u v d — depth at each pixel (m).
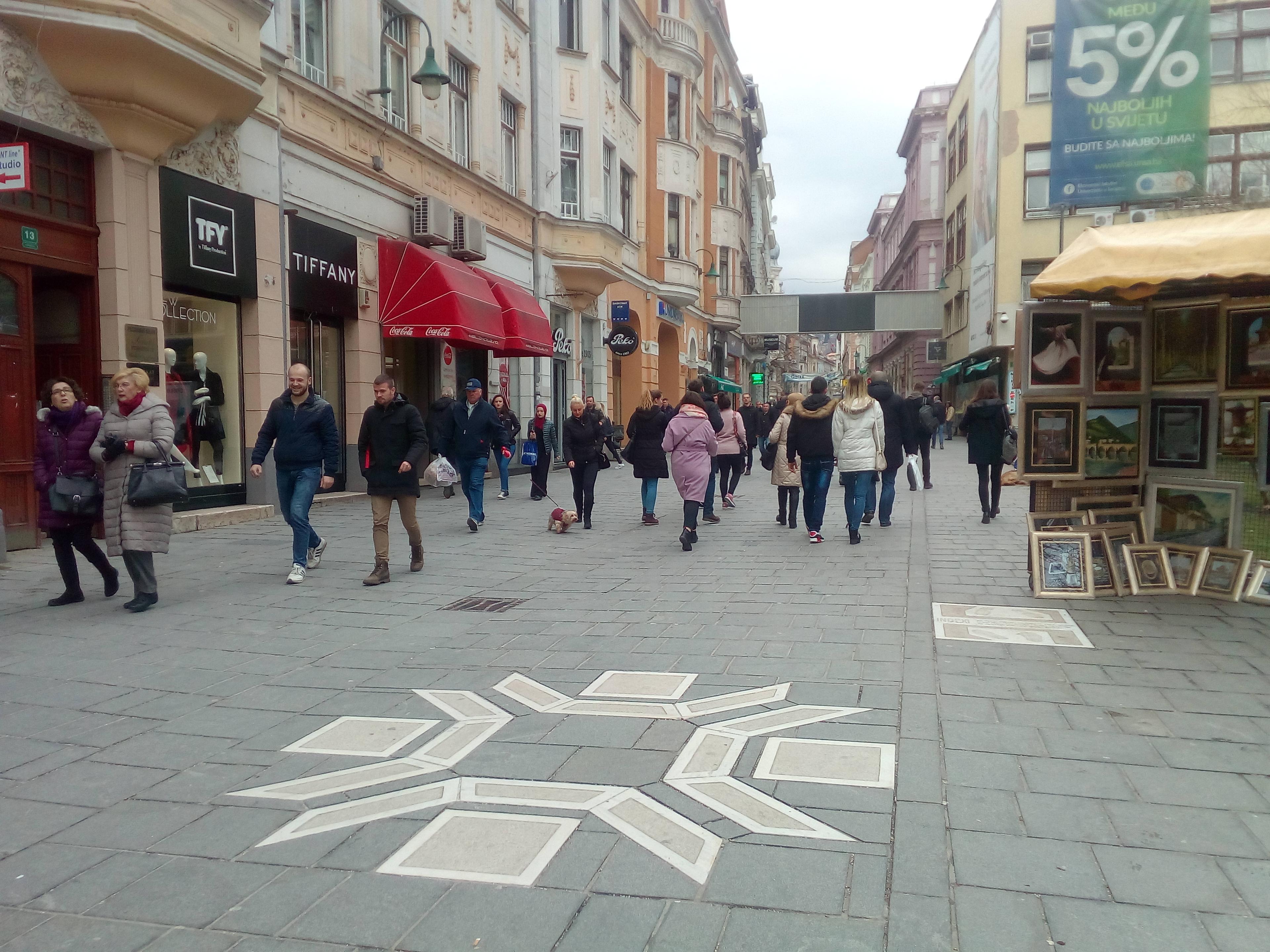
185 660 5.39
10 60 8.39
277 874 2.91
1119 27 17.92
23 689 4.85
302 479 7.82
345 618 6.47
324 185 13.33
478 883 2.83
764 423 23.23
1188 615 6.13
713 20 36.50
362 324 14.44
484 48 18.50
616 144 25.03
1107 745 3.86
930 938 2.50
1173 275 5.80
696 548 9.58
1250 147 24.25
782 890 2.76
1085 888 2.75
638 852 3.01
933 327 43.28
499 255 19.33
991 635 5.70
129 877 2.91
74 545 6.96
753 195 58.75
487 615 6.56
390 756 3.89
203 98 10.03
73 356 9.65
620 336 24.30
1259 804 3.29
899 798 3.37
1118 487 7.22
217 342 11.56
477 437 11.23
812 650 5.43
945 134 44.47
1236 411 6.63
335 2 13.58
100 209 9.49
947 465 22.47
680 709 4.42
